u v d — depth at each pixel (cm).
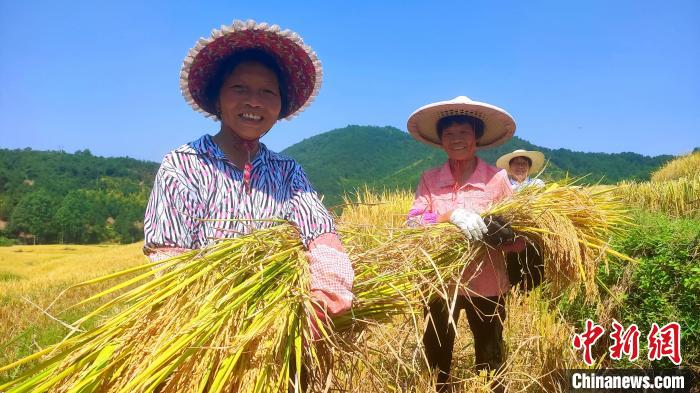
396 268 289
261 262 221
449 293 342
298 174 263
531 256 366
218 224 232
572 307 550
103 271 3117
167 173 227
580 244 349
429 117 402
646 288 534
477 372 374
